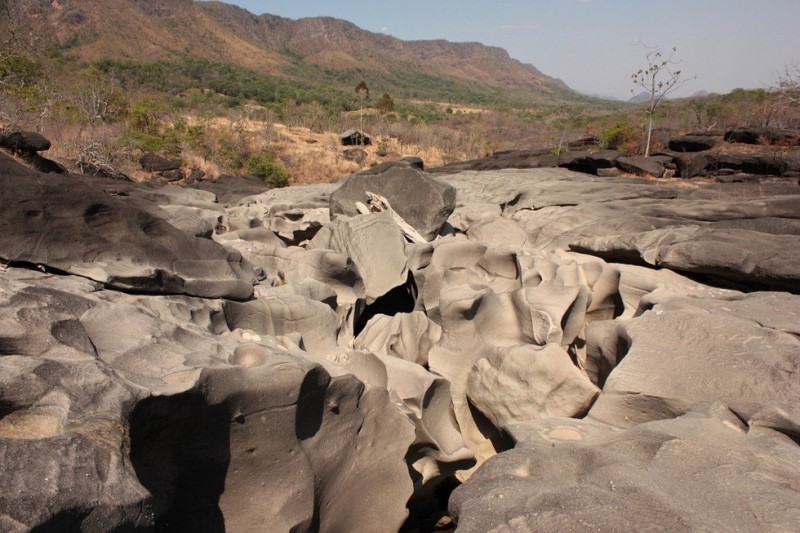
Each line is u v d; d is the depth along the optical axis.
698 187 17.97
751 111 38.84
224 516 4.20
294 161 41.66
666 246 9.75
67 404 3.24
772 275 8.30
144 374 4.05
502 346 7.64
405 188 13.69
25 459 2.73
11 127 23.78
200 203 17.42
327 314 7.67
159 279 6.21
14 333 3.85
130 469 3.02
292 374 4.47
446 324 8.63
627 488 3.30
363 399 5.33
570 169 25.77
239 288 7.07
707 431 4.23
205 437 4.07
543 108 166.50
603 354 7.14
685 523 2.94
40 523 2.47
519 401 6.99
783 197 11.90
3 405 3.16
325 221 14.09
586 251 11.37
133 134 33.19
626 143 31.97
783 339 5.89
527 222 14.12
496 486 3.52
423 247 11.06
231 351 4.93
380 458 5.46
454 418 8.02
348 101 92.31
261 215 17.03
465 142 54.25
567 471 3.69
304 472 4.61
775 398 5.06
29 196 5.82
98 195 6.43
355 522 5.30
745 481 3.47
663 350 6.05
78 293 5.27
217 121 49.34
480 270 10.56
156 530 3.81
